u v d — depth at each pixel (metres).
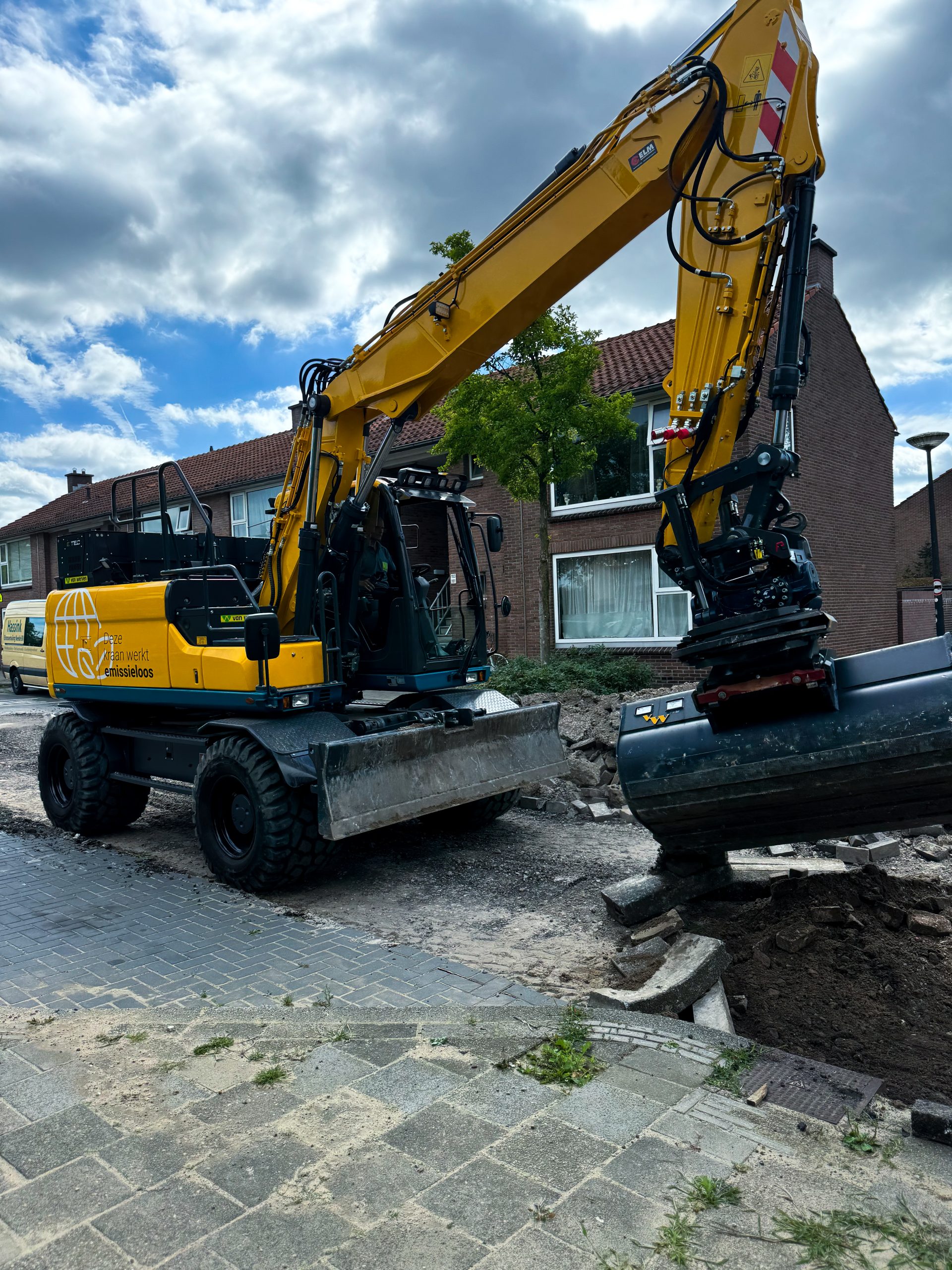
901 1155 2.53
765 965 4.06
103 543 7.30
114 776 7.12
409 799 5.58
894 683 3.83
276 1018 3.63
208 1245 2.20
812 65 4.14
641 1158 2.53
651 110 4.51
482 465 12.09
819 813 4.01
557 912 5.23
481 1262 2.11
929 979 3.80
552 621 16.20
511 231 5.15
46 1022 3.67
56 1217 2.32
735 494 4.52
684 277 4.31
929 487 15.38
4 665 22.97
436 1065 3.15
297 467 6.50
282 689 5.73
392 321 5.86
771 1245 2.15
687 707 4.41
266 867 5.46
